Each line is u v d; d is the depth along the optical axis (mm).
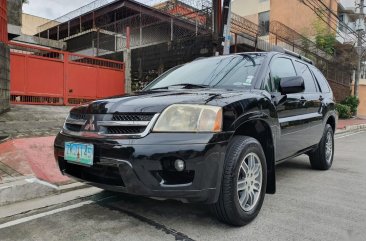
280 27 21484
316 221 3609
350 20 33500
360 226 3500
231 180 3166
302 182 5254
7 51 9000
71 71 12836
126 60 14680
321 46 25734
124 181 2967
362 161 7273
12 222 3539
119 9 18516
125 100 3303
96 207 3963
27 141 6340
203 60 4902
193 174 2916
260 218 3654
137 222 3521
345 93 28531
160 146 2885
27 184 4250
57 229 3363
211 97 3260
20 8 11672
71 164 3469
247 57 4539
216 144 2992
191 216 3672
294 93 4543
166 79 4750
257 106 3564
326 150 6102
